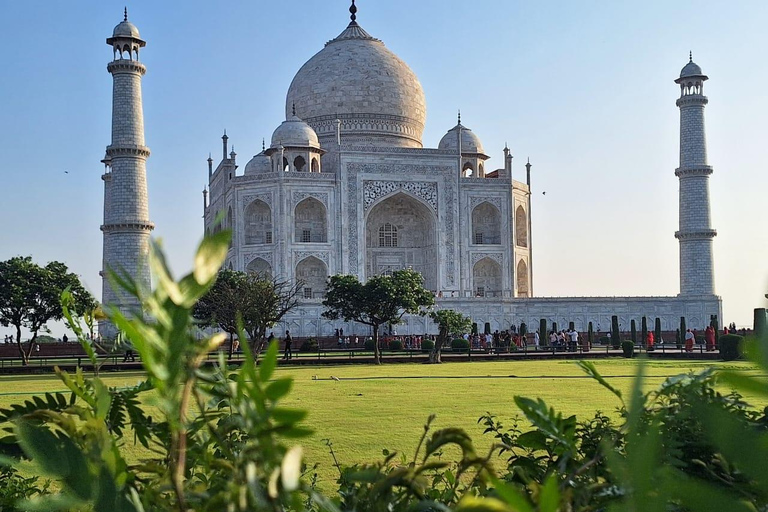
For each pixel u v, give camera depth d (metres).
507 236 114.00
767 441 2.25
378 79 122.94
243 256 108.31
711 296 109.94
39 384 43.25
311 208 111.94
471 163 121.00
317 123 123.25
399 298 71.69
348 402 31.30
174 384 2.77
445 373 51.12
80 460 3.27
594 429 7.09
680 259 113.75
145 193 95.94
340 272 107.75
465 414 26.44
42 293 69.94
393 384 41.66
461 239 112.19
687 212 112.69
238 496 2.91
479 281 116.38
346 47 126.38
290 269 106.00
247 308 65.75
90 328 4.68
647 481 2.34
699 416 2.38
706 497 2.28
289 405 29.89
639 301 107.81
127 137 94.62
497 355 70.88
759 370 2.28
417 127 125.75
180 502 2.98
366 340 88.44
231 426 4.45
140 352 2.73
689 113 113.38
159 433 5.06
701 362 60.25
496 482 2.35
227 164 116.00
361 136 121.56
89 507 3.16
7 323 70.19
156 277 2.78
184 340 2.77
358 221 109.06
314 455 18.59
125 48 96.19
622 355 71.88
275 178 107.06
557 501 2.27
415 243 118.12
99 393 3.54
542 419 5.09
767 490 2.22
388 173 110.62
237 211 109.56
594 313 106.62
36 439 3.23
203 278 2.80
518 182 117.50
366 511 4.48
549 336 95.75
